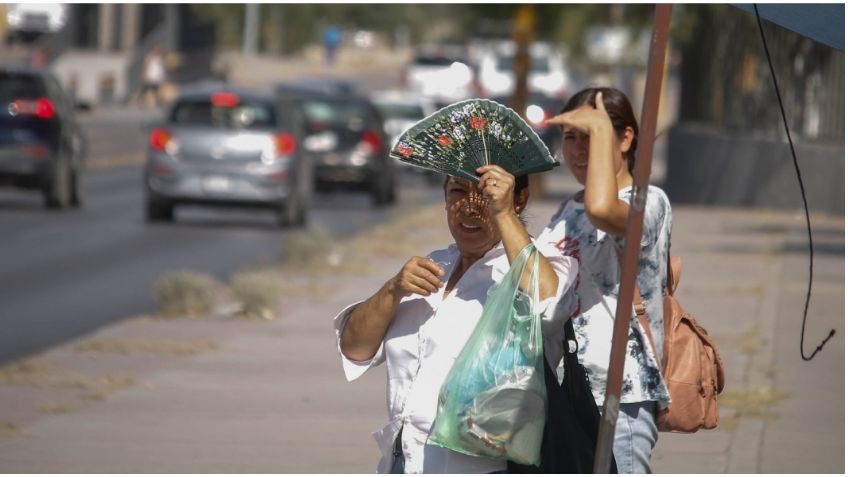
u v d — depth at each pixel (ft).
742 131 172.55
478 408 28.02
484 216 29.35
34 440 53.21
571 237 30.81
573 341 29.37
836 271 104.99
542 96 262.88
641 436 30.25
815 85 158.61
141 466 49.26
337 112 170.09
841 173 154.40
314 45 589.32
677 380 30.89
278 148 136.98
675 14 174.40
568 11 192.85
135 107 359.46
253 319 84.23
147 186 138.51
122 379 65.16
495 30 363.56
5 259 112.27
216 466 49.42
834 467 49.29
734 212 160.04
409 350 29.76
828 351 72.59
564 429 28.71
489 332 28.27
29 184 147.84
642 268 29.96
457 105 28.76
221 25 535.19
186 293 85.97
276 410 59.11
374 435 30.37
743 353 72.02
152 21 401.08
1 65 148.56
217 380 65.57
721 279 99.50
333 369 68.85
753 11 32.24
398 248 121.19
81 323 82.64
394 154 29.07
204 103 138.62
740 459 50.57
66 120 151.74
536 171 29.17
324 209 167.32
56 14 369.50
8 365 68.69
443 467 28.91
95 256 115.24
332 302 91.71
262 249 122.72
